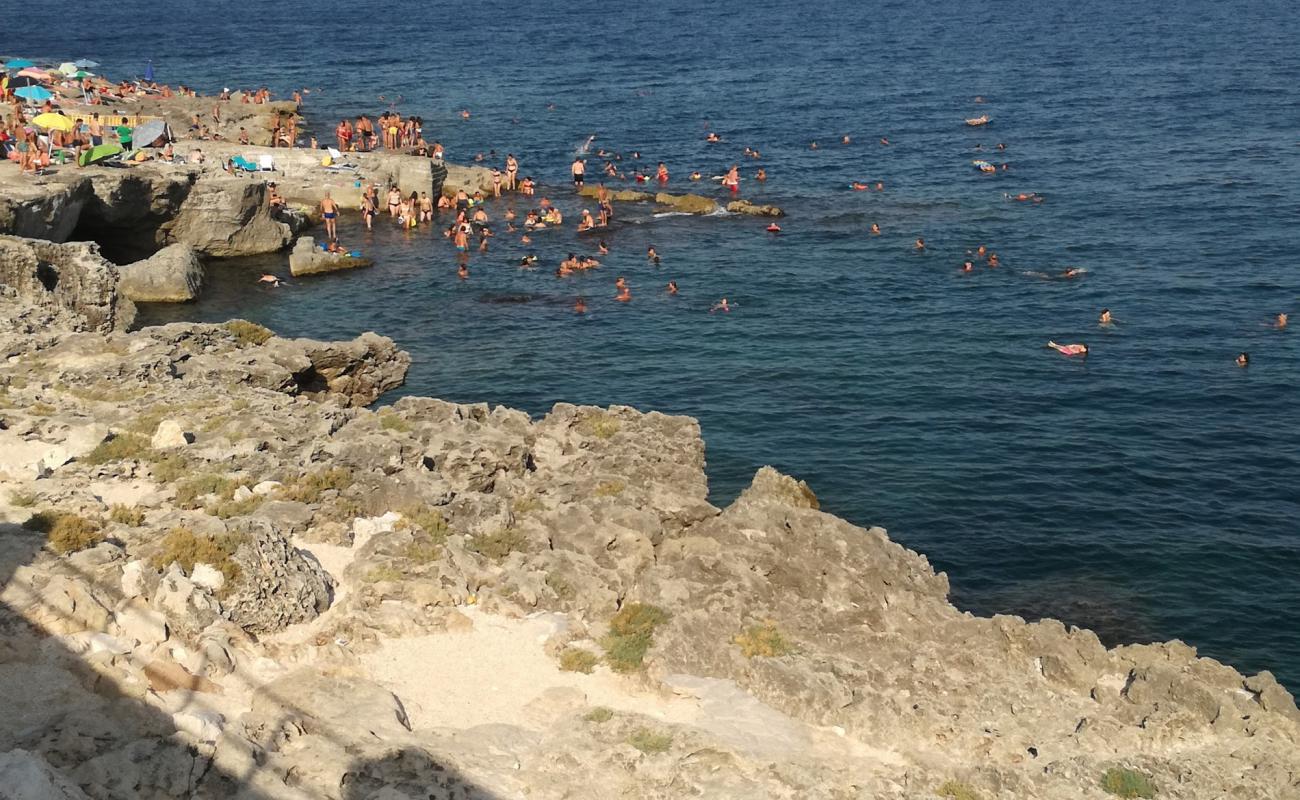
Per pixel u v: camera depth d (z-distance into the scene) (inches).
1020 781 879.7
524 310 2674.7
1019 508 1776.6
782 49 7377.0
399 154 3870.6
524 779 851.4
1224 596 1556.3
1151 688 1010.7
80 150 3154.5
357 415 1448.1
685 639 1034.1
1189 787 884.0
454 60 6924.2
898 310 2645.2
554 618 1075.3
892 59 6820.9
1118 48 7076.8
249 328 1903.3
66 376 1499.8
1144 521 1737.2
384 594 1066.1
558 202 3656.5
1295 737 967.6
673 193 3754.9
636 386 2239.2
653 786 854.5
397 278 2918.3
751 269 2950.3
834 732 952.3
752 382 2251.5
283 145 4128.9
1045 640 1086.4
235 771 802.2
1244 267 2881.4
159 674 898.1
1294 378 2235.5
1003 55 6899.6
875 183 3826.3
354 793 807.7
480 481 1316.4
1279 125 4571.9
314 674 941.2
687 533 1243.2
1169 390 2194.9
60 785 701.9
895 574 1188.5
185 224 3034.0
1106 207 3457.2
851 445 1985.7
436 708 943.0
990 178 3855.8
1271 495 1811.0
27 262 2174.0
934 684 1003.3
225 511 1169.4
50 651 891.4
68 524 1067.3
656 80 6097.4
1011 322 2554.1
